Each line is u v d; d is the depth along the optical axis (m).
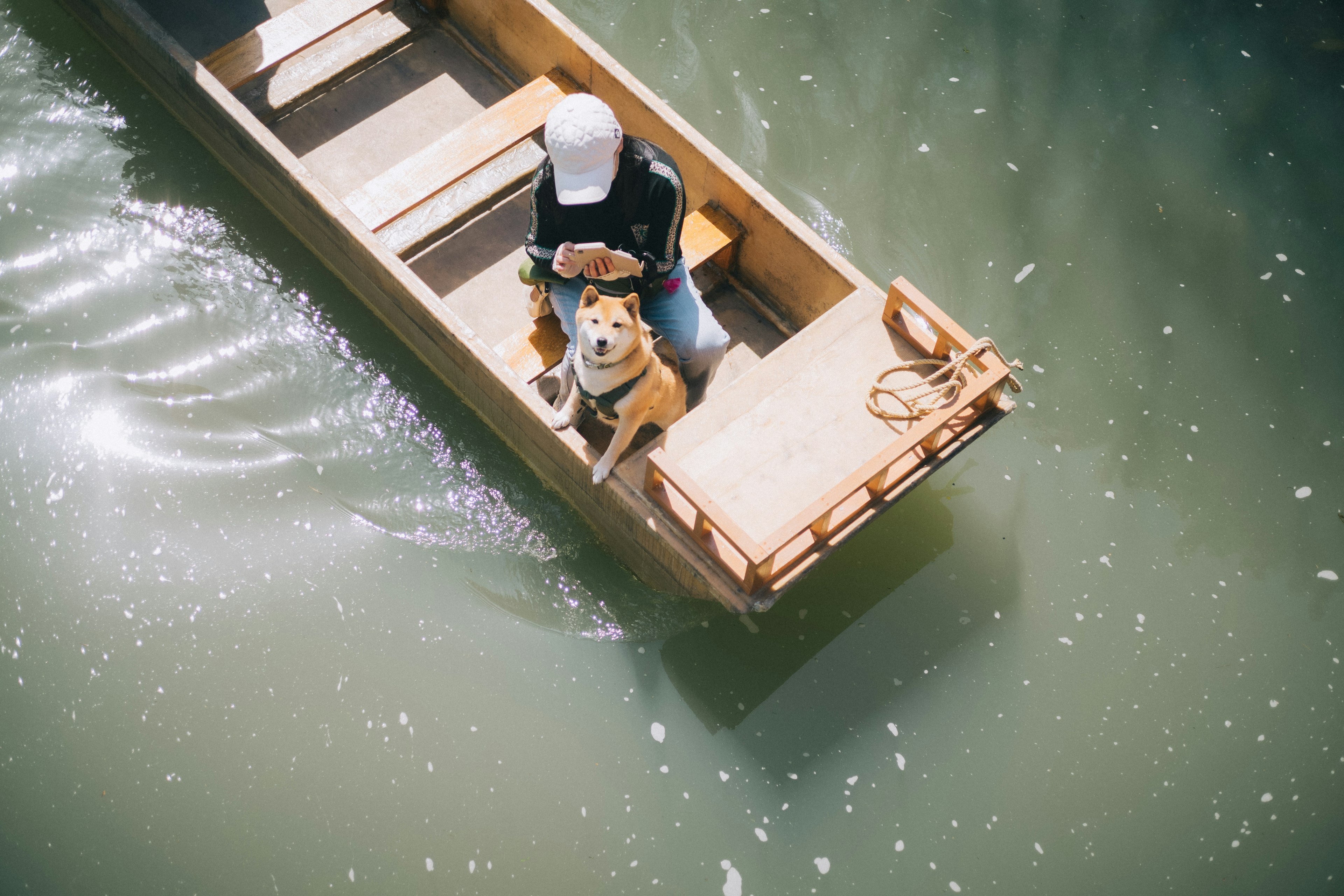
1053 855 3.75
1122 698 4.03
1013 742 3.93
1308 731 4.00
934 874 3.71
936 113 5.41
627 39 5.52
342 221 4.01
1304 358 4.81
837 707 3.95
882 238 5.04
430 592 4.07
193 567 4.08
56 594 4.02
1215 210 5.19
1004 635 4.11
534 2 4.41
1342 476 4.54
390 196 4.18
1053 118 5.44
